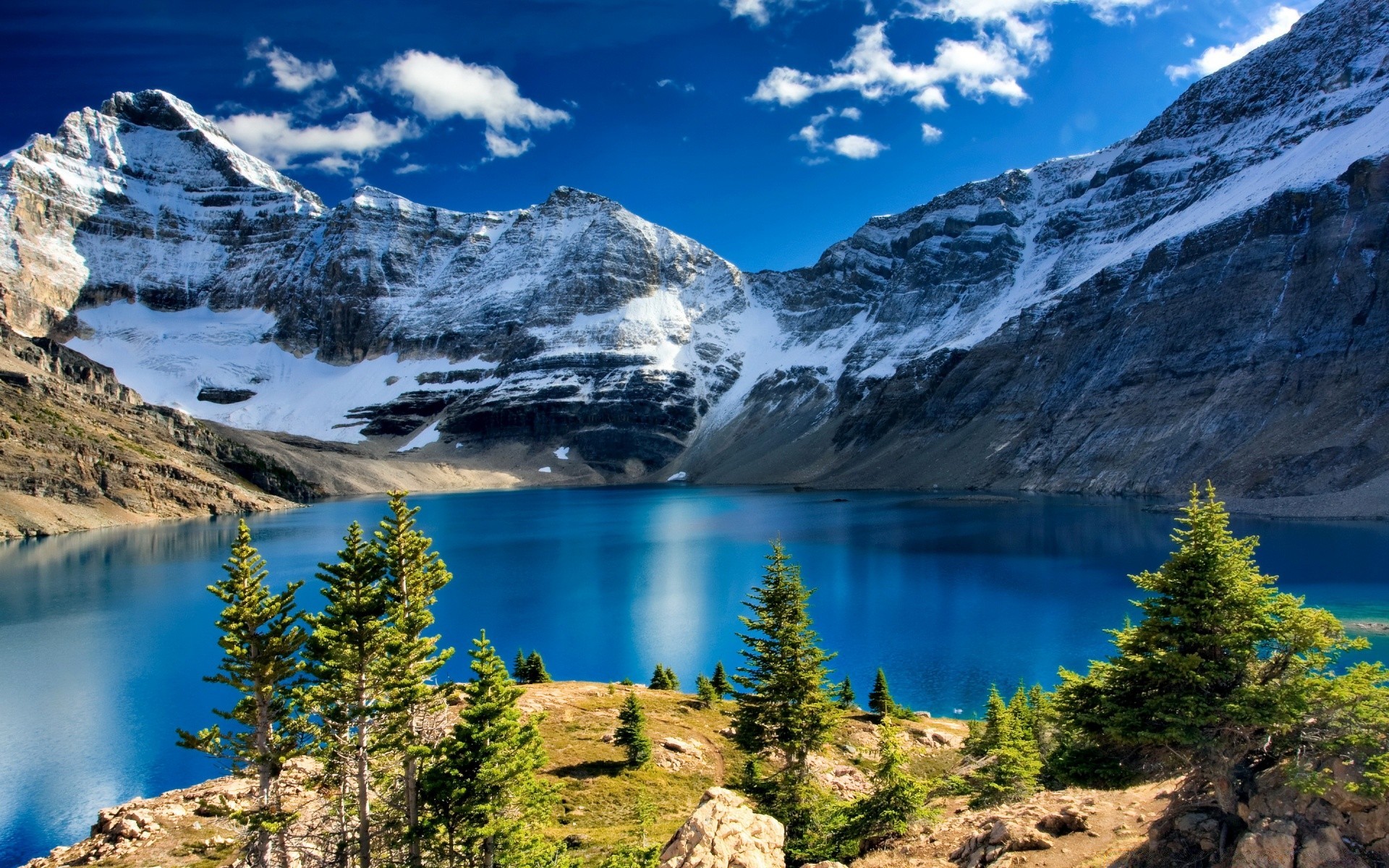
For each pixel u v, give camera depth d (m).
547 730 59.09
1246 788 21.38
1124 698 24.69
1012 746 38.81
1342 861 18.14
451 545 195.12
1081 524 184.00
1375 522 156.12
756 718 42.66
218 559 162.50
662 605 125.06
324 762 33.09
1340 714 20.47
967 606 113.19
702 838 27.89
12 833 54.00
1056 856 24.61
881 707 69.94
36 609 120.06
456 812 31.50
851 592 124.12
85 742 69.56
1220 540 23.23
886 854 30.66
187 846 36.22
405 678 32.19
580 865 34.72
